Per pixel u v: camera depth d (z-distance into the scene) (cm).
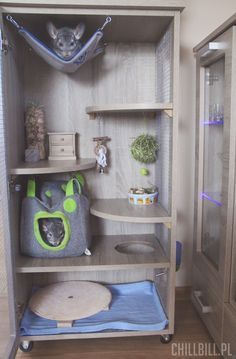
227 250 122
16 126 135
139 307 152
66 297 150
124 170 161
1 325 131
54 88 153
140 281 170
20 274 139
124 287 165
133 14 119
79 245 138
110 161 160
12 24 127
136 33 141
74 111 155
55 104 154
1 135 117
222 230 125
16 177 134
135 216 129
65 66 129
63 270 131
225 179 121
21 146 145
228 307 122
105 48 153
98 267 132
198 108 155
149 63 155
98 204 150
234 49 113
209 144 152
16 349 125
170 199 129
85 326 135
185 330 148
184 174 171
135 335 136
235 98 115
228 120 118
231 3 161
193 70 164
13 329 126
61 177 160
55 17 122
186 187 171
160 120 148
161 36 143
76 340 143
